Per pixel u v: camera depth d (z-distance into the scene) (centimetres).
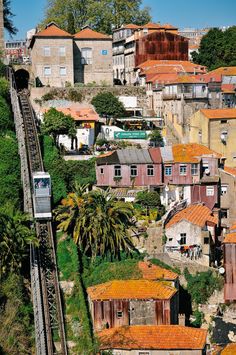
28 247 10369
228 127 13038
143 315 9300
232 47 18312
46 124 13488
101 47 16450
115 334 8781
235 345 8994
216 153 12300
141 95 15800
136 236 10612
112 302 9331
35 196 10969
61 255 10544
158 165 11969
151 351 8438
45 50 15838
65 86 15825
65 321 9525
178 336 8606
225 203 12131
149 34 18588
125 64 19700
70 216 10738
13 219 10219
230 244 10238
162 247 10619
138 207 11469
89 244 10500
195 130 13512
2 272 9831
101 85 16000
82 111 14438
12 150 12169
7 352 9000
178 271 10312
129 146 13800
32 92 15238
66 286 10088
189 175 11994
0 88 14088
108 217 10500
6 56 17438
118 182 11969
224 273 10244
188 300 10212
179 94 13988
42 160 12438
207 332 9350
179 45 18750
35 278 9875
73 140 13700
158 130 14275
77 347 9038
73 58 16188
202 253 10638
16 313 9469
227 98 14212
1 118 12925
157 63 17775
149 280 9775
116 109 14862
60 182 11981
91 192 11088
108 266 10256
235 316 10031
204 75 16188
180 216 11006
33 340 9294
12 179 11812
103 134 14275
